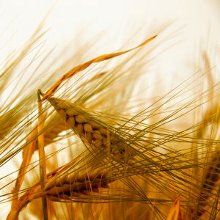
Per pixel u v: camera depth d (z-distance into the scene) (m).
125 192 0.55
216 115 0.58
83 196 0.54
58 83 0.54
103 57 0.54
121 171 0.53
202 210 0.54
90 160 0.54
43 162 0.54
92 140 0.53
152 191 0.57
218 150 0.54
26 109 0.57
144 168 0.53
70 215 0.58
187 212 0.54
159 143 0.54
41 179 0.54
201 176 0.55
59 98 0.54
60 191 0.54
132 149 0.53
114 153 0.53
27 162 0.56
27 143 0.55
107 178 0.54
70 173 0.54
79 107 0.54
